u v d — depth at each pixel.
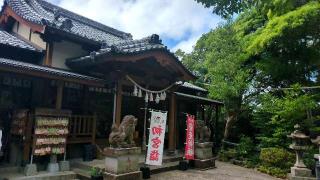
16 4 13.12
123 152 9.73
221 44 19.11
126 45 12.62
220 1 6.39
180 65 13.16
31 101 11.16
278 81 17.42
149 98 12.62
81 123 11.68
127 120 10.14
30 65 9.60
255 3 6.60
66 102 12.14
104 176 9.65
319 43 14.95
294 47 15.71
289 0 6.33
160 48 11.84
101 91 13.54
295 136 12.94
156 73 13.08
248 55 16.83
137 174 10.12
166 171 12.36
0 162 10.33
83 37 12.09
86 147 11.52
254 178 12.45
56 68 11.29
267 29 14.52
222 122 21.59
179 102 18.59
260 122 16.53
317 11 12.72
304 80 16.17
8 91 10.62
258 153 16.14
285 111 13.73
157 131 11.22
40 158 10.50
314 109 14.56
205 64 20.00
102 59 10.26
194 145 13.99
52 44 11.69
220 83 17.33
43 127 9.64
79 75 10.40
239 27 18.34
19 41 11.98
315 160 13.48
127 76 11.39
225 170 13.88
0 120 10.45
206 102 18.64
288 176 13.03
